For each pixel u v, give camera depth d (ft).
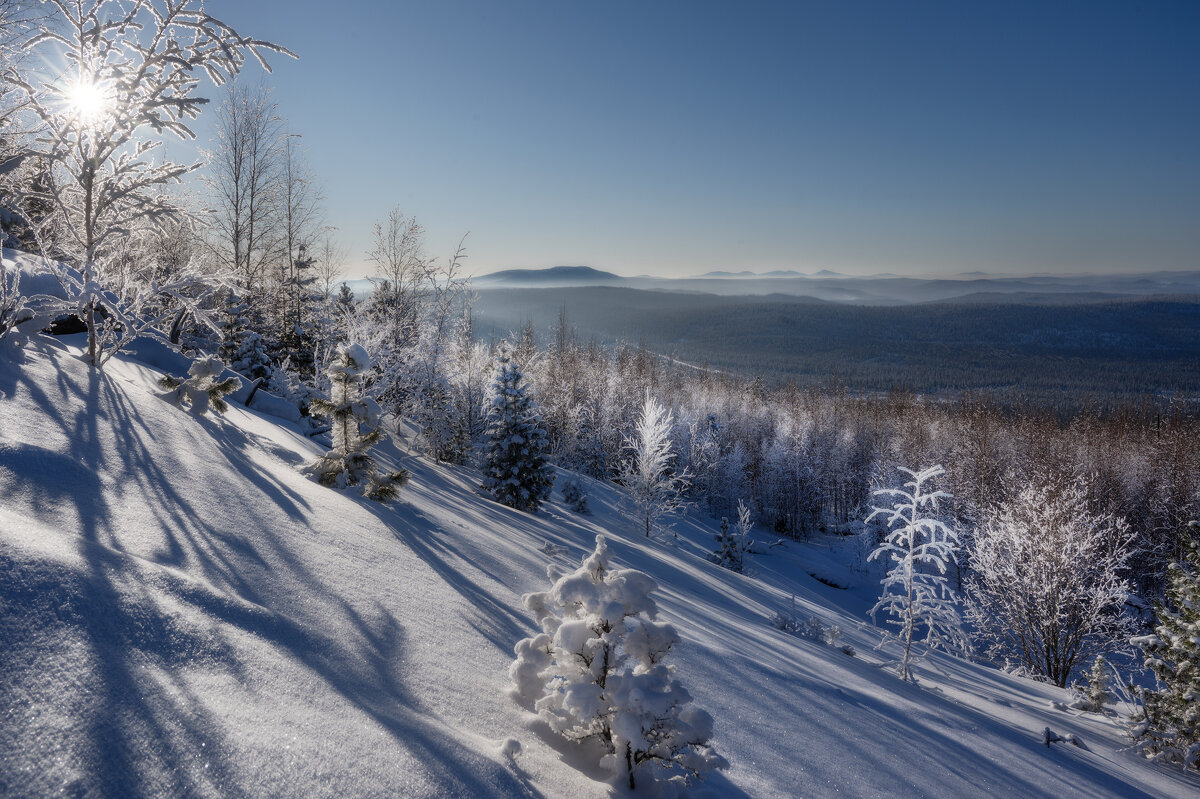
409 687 9.37
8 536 7.76
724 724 13.29
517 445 58.59
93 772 4.85
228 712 6.32
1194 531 125.90
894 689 25.72
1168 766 28.91
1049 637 72.43
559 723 9.78
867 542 152.15
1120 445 197.36
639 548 58.49
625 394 189.98
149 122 20.95
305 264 82.79
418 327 77.36
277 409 45.03
